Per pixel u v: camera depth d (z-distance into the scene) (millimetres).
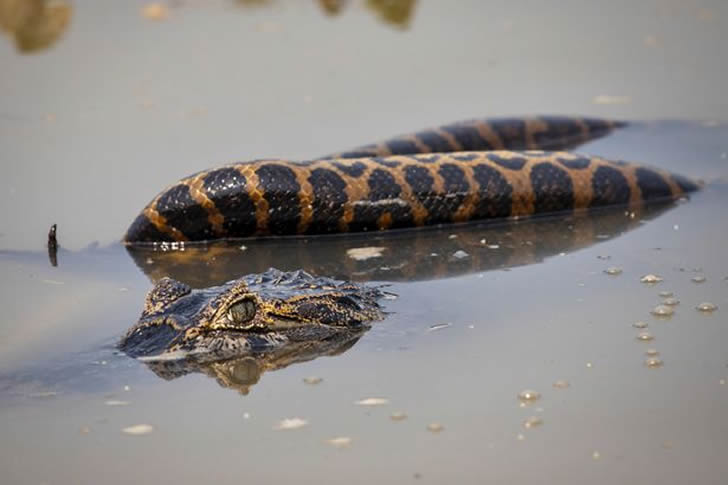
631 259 30625
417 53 50750
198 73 48281
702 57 50125
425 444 20891
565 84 47000
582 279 29188
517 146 41438
